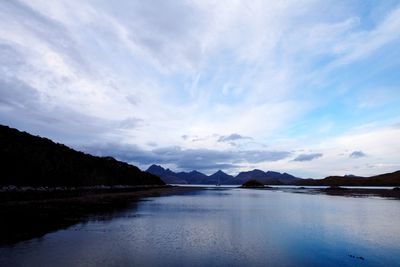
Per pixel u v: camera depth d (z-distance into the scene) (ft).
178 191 322.75
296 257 46.16
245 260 44.01
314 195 241.76
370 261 44.47
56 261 41.16
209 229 70.38
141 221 81.46
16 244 50.80
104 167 316.19
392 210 115.85
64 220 79.20
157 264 40.96
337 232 67.92
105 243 53.26
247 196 230.07
